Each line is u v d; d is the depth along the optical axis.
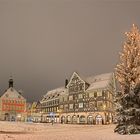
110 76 90.56
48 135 37.25
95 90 87.44
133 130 33.94
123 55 35.97
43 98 119.81
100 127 62.69
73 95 95.00
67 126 67.25
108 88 86.19
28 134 40.12
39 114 112.25
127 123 34.72
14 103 112.50
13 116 110.94
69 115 94.88
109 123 85.31
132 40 35.97
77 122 91.00
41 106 118.44
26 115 113.06
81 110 90.56
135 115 33.88
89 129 55.03
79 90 92.69
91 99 88.12
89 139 30.05
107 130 49.53
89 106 88.25
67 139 30.31
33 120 111.31
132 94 33.94
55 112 103.00
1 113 109.00
